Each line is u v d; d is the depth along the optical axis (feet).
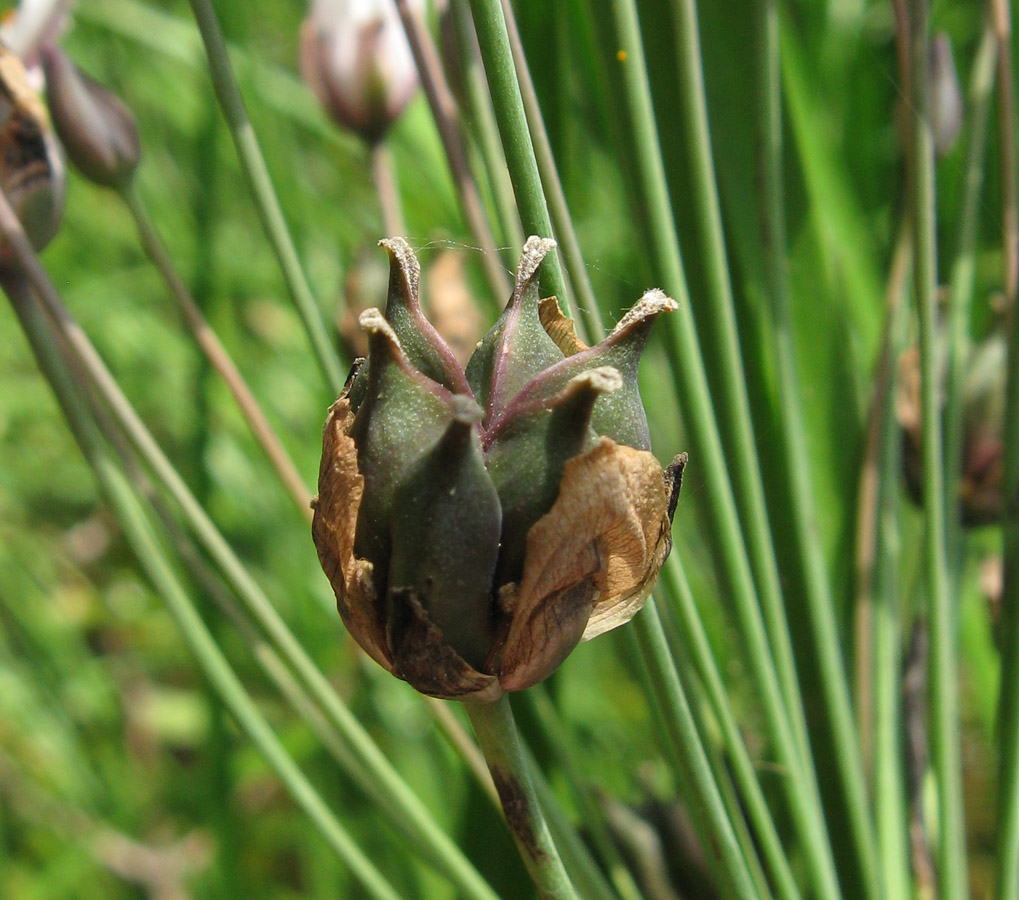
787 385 0.25
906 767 0.28
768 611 0.24
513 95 0.20
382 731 0.42
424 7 0.31
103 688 0.53
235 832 0.41
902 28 0.27
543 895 0.20
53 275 0.53
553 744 0.27
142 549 0.26
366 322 0.19
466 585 0.19
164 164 0.54
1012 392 0.25
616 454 0.19
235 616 0.26
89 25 0.52
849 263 0.33
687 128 0.23
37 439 0.58
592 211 0.42
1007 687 0.24
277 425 0.49
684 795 0.24
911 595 0.29
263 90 0.47
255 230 0.54
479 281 0.41
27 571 0.52
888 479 0.27
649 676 0.22
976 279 0.36
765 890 0.24
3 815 0.48
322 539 0.20
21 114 0.26
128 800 0.51
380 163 0.32
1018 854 0.25
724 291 0.24
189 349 0.46
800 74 0.31
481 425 0.19
